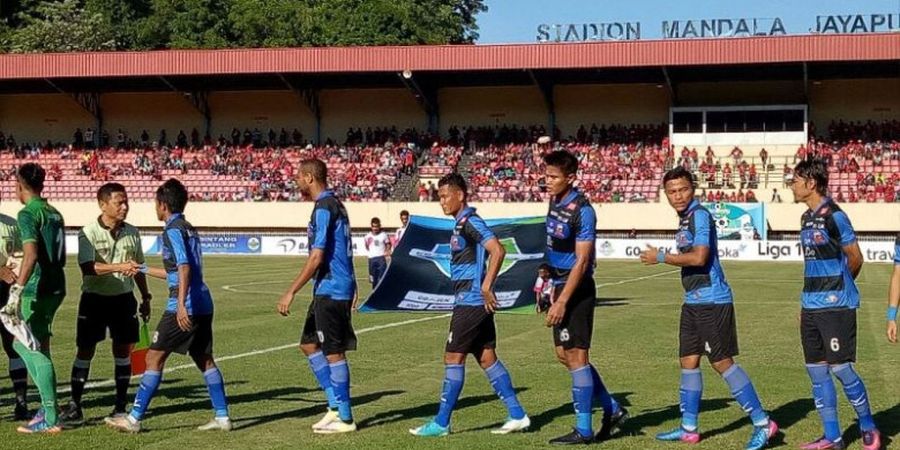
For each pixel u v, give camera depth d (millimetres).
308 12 76750
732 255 46406
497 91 58531
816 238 8359
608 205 50469
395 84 58656
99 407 10492
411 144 57531
